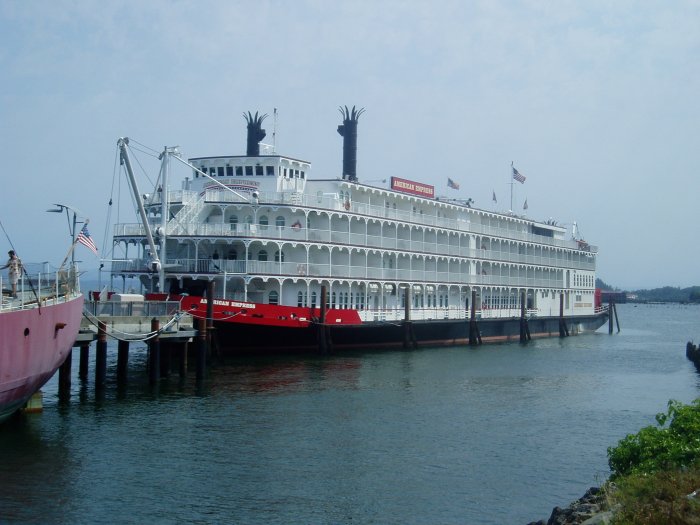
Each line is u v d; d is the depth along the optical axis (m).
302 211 63.66
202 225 59.47
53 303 32.41
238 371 51.16
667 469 20.02
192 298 53.56
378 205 74.75
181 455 29.92
